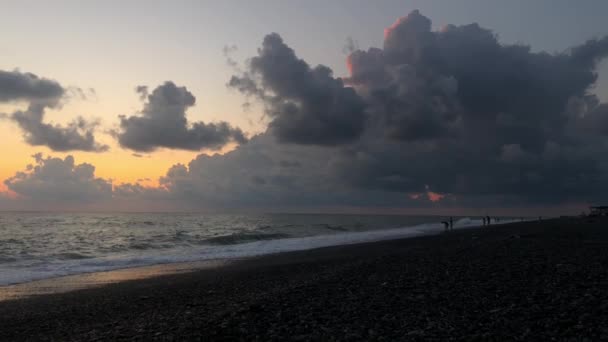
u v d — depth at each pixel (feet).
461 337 21.34
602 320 22.48
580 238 87.25
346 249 107.96
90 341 27.07
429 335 22.06
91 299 48.44
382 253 86.02
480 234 130.31
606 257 49.06
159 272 74.43
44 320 37.65
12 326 35.78
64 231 216.13
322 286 40.19
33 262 90.07
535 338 20.40
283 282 50.62
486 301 28.78
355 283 40.96
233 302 37.27
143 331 28.25
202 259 96.17
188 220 421.18
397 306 29.27
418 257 62.13
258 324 26.63
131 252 116.16
